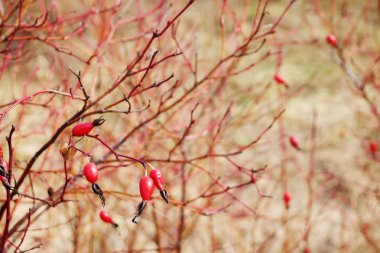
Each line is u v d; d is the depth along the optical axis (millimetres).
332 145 7246
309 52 9656
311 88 8914
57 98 3422
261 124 7352
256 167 6414
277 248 4762
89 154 1803
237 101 4637
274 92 7781
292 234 4422
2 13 2799
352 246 4820
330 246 5254
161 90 3475
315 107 8281
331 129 7621
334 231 5406
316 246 5285
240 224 4820
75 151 1826
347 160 6773
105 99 4180
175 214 4125
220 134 3395
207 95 3625
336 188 5504
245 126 7266
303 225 5262
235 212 4660
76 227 3133
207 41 4926
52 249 3719
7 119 3965
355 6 9102
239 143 6922
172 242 3998
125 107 4074
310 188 4387
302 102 8578
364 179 6031
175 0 3514
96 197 3367
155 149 3504
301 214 5457
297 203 5828
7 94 4730
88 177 1651
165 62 3416
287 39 8969
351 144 7223
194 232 4395
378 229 5117
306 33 9500
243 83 7520
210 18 5738
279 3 10695
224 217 4426
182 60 3928
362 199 5547
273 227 5027
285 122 7926
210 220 3787
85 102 1934
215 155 2498
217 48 4898
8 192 1896
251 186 5945
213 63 4594
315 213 5629
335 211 5613
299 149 3205
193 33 3820
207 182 3768
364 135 6578
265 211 5242
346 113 7863
